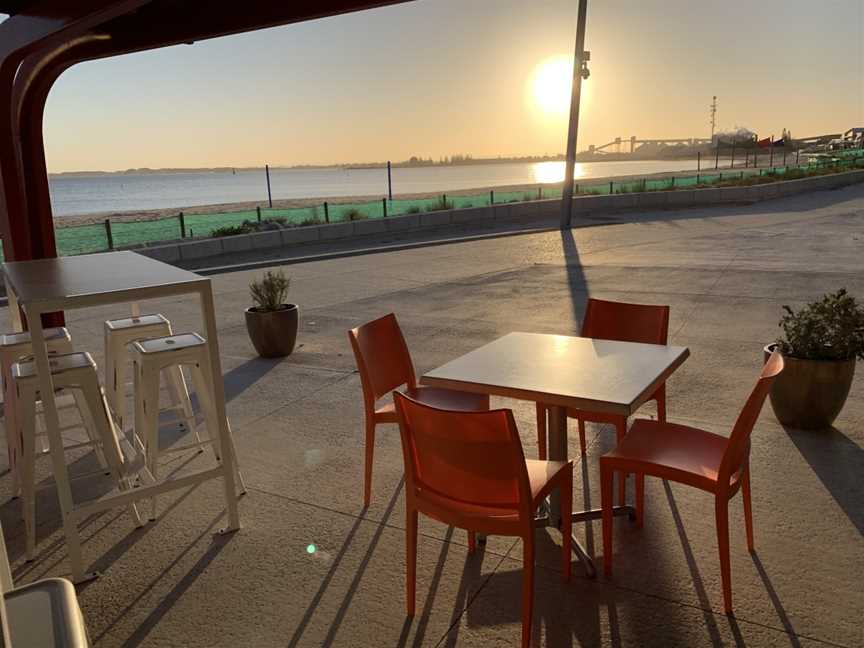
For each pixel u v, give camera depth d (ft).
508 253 47.03
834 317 14.05
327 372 20.31
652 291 30.94
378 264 43.88
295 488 12.82
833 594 9.00
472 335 24.14
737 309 26.37
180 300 33.68
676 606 8.91
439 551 10.52
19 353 12.76
